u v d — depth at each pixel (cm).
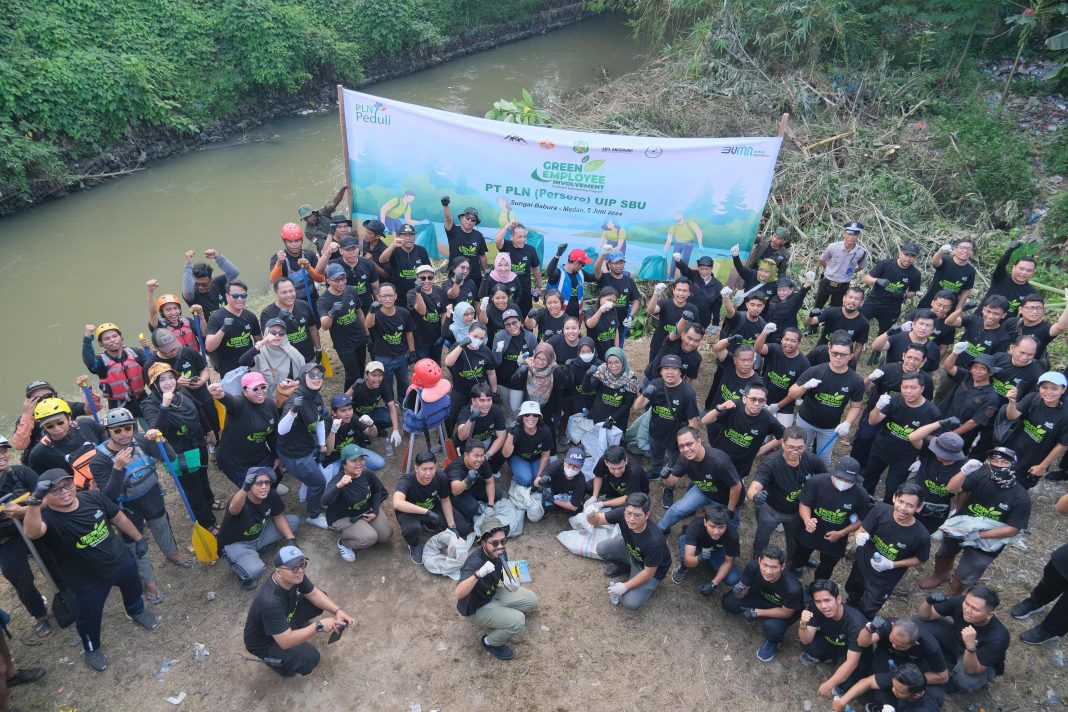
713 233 1176
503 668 671
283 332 818
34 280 1352
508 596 689
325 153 1917
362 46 2345
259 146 1947
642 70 1906
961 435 804
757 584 680
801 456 711
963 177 1429
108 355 814
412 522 748
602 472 787
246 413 745
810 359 865
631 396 857
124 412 662
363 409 861
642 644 700
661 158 1128
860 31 1722
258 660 667
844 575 772
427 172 1177
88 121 1683
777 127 1541
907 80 1652
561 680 664
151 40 1872
